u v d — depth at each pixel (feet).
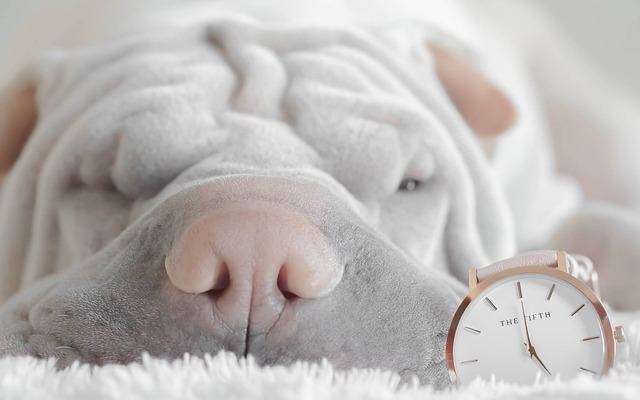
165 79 1.47
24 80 1.65
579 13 3.36
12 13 2.53
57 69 1.62
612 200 2.79
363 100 1.43
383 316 1.09
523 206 2.24
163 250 1.08
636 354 1.10
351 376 0.91
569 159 2.80
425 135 1.44
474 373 1.05
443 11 2.10
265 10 1.74
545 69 2.80
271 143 1.36
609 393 0.84
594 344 1.04
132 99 1.41
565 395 0.86
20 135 1.64
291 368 0.92
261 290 1.03
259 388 0.87
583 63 3.08
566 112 2.78
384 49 1.61
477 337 1.06
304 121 1.41
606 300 1.84
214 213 1.04
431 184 1.50
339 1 1.86
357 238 1.10
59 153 1.44
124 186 1.41
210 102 1.44
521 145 2.11
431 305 1.13
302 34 1.58
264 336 1.05
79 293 1.10
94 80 1.52
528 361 1.05
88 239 1.41
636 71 3.35
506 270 1.07
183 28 1.59
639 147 2.81
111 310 1.08
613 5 3.35
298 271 1.02
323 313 1.06
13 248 1.52
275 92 1.47
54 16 2.06
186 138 1.38
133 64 1.51
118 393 0.87
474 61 1.78
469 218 1.52
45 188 1.45
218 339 1.05
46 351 1.08
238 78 1.50
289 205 1.07
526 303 1.06
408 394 0.90
